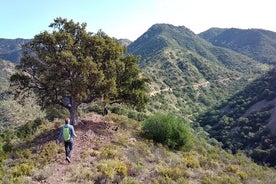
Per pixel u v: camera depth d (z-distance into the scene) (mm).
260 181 18844
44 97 20938
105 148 16797
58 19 20453
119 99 23625
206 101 153125
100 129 21062
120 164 13734
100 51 19734
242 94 131125
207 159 20141
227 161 23141
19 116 86625
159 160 16984
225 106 130000
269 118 94688
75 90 19188
